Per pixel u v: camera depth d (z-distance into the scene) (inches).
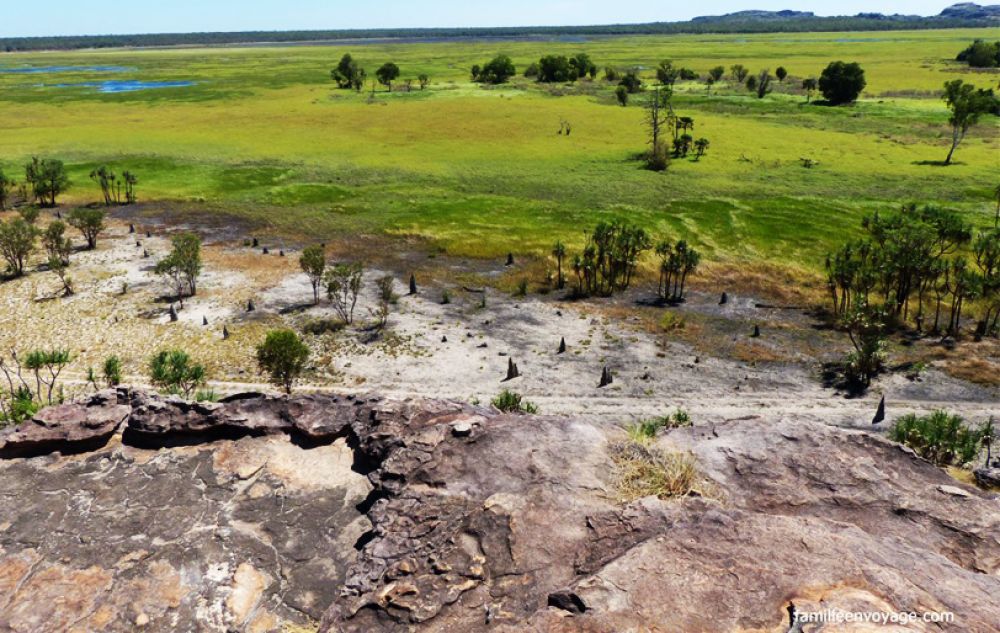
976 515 453.4
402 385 1508.4
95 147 4279.0
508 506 449.4
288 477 551.2
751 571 366.3
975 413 1387.8
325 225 2851.9
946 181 3366.1
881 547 391.2
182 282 2148.1
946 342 1754.4
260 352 1365.7
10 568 461.1
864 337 1696.6
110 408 624.1
